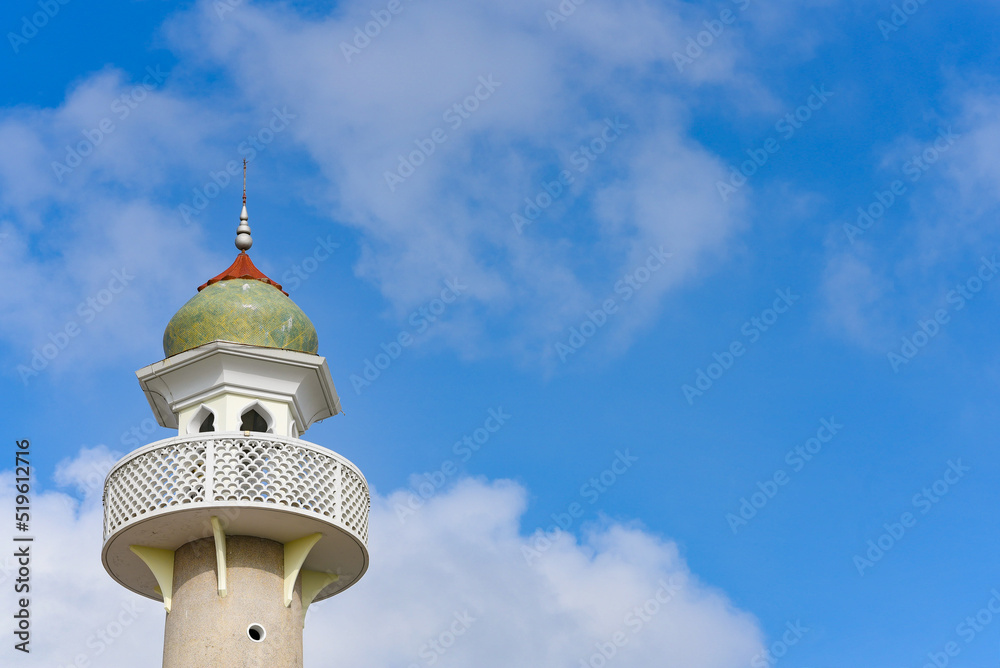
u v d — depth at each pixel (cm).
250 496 2545
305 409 2858
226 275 2942
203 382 2758
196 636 2534
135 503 2575
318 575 2759
